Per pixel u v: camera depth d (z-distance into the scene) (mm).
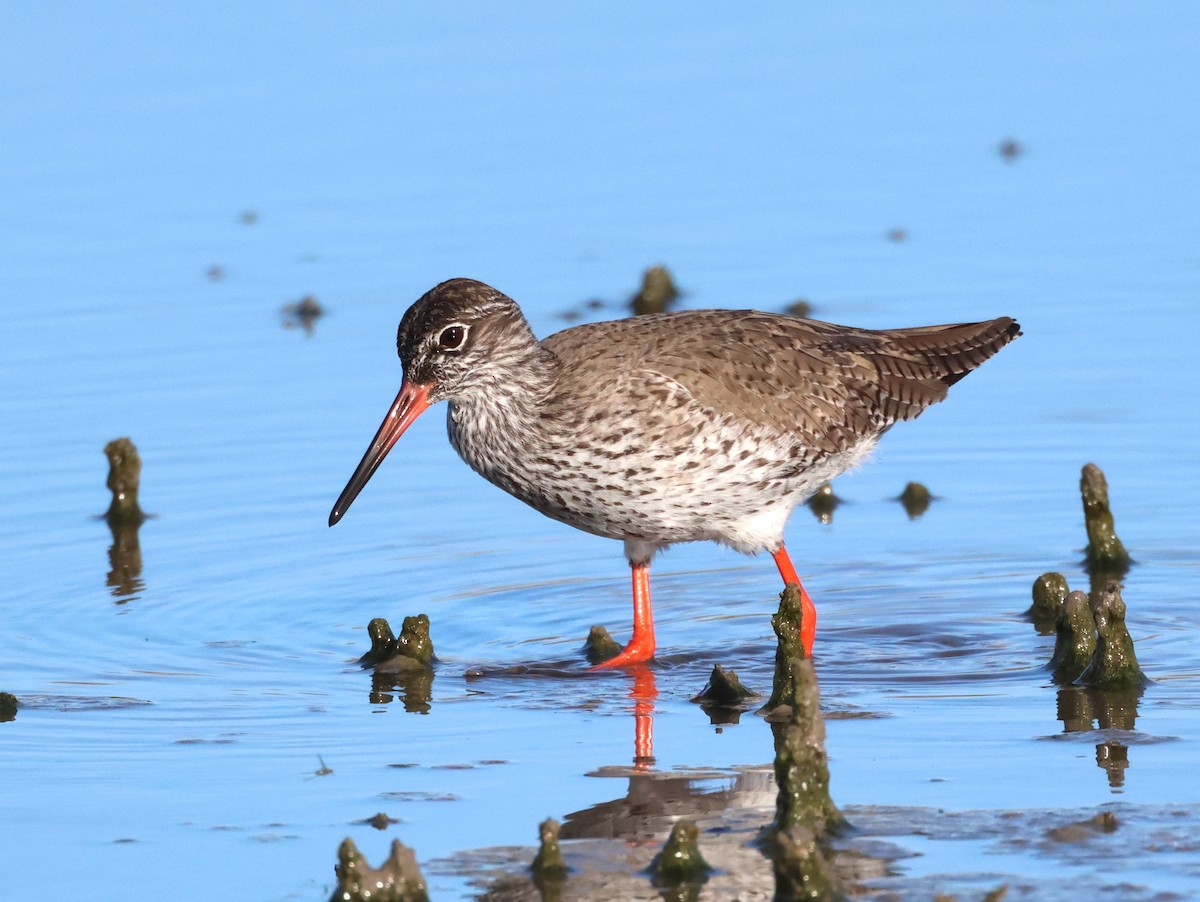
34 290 24344
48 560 18016
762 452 15508
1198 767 12117
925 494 19422
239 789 12219
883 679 14523
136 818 11703
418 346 15516
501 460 15641
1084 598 14492
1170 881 10227
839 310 23078
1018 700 13836
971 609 16469
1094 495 17344
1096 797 11578
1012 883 10266
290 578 17609
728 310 16594
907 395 16734
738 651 15695
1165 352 21969
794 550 18344
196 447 20672
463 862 10883
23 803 11984
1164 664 14594
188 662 15312
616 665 15344
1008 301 23266
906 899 10109
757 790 12062
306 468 20250
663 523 15477
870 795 11727
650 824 11445
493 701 14305
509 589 17484
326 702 14258
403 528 19000
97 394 21828
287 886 10625
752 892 10367
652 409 15117
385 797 12016
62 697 14320
